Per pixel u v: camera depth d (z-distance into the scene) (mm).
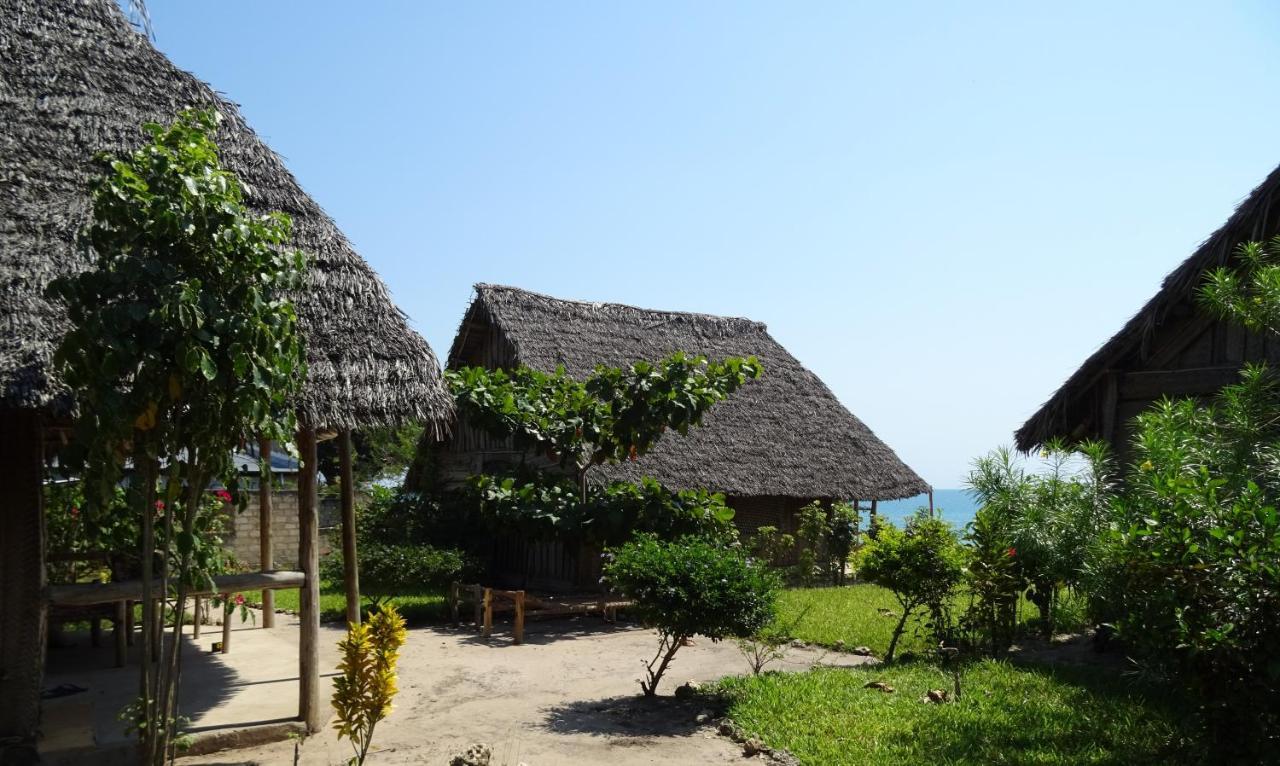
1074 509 9656
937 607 10617
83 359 4980
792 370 23531
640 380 14391
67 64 7781
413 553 14578
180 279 5199
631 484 15156
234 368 5109
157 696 5543
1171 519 5840
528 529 15203
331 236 8031
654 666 10688
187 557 5562
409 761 6844
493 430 14969
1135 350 11086
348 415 7145
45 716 7699
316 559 7598
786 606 15039
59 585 6785
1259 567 5328
